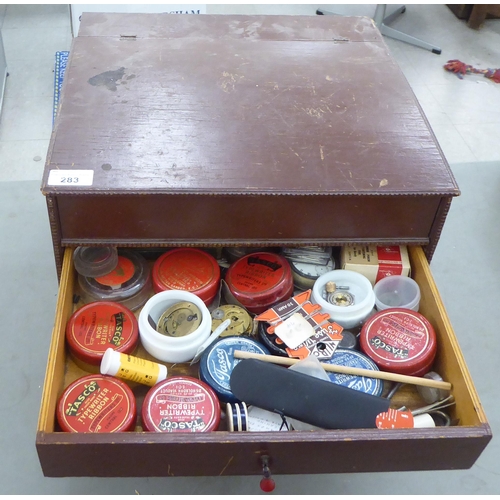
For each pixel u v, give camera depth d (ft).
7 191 5.05
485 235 4.95
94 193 3.01
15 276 4.41
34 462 3.47
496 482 3.50
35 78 6.70
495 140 6.26
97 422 2.89
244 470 2.89
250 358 3.06
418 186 3.18
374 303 3.51
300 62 3.91
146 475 2.88
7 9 7.75
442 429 2.70
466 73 7.24
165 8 5.25
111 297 3.51
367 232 3.42
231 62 3.85
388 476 3.51
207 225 3.29
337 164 3.24
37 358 3.94
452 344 3.15
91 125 3.31
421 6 8.48
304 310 3.43
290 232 3.37
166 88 3.59
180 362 3.30
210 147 3.26
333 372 3.17
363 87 3.75
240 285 3.54
